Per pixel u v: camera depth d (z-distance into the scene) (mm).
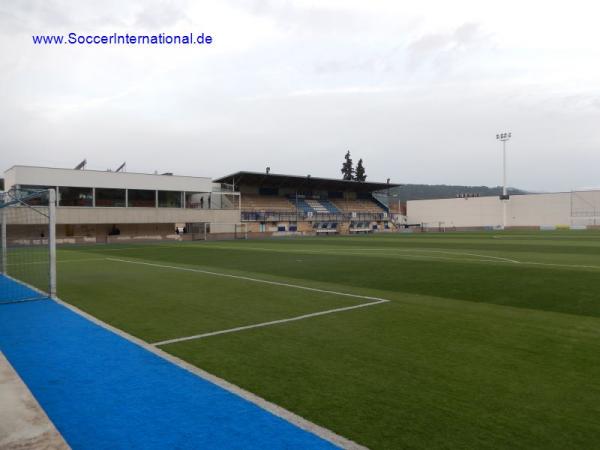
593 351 5406
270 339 6070
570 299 8984
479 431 3311
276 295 9828
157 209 47500
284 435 3268
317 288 10867
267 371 4730
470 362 4988
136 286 11469
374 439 3195
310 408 3750
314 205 70562
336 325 6891
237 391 4137
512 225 77562
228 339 6090
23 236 32500
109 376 4582
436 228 84438
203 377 4531
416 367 4828
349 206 75125
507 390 4129
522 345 5691
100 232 44812
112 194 45156
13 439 3211
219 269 15664
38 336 6289
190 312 8016
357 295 9773
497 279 11961
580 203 70375
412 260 17750
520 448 3055
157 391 4152
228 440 3199
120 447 3119
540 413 3617
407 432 3301
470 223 83062
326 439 3199
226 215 53062
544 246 26547
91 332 6520
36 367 4887
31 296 9984
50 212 9945
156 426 3436
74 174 42656
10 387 4242
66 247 32562
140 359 5168
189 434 3299
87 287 11383
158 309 8336
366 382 4371
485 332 6402
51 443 3154
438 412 3650
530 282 11328
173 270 15453
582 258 18031
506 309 8148
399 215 90562
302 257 20234
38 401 3938
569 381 4359
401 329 6613
